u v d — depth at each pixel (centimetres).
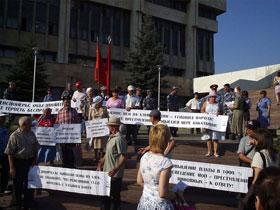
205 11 4700
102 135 732
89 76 3031
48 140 667
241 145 498
